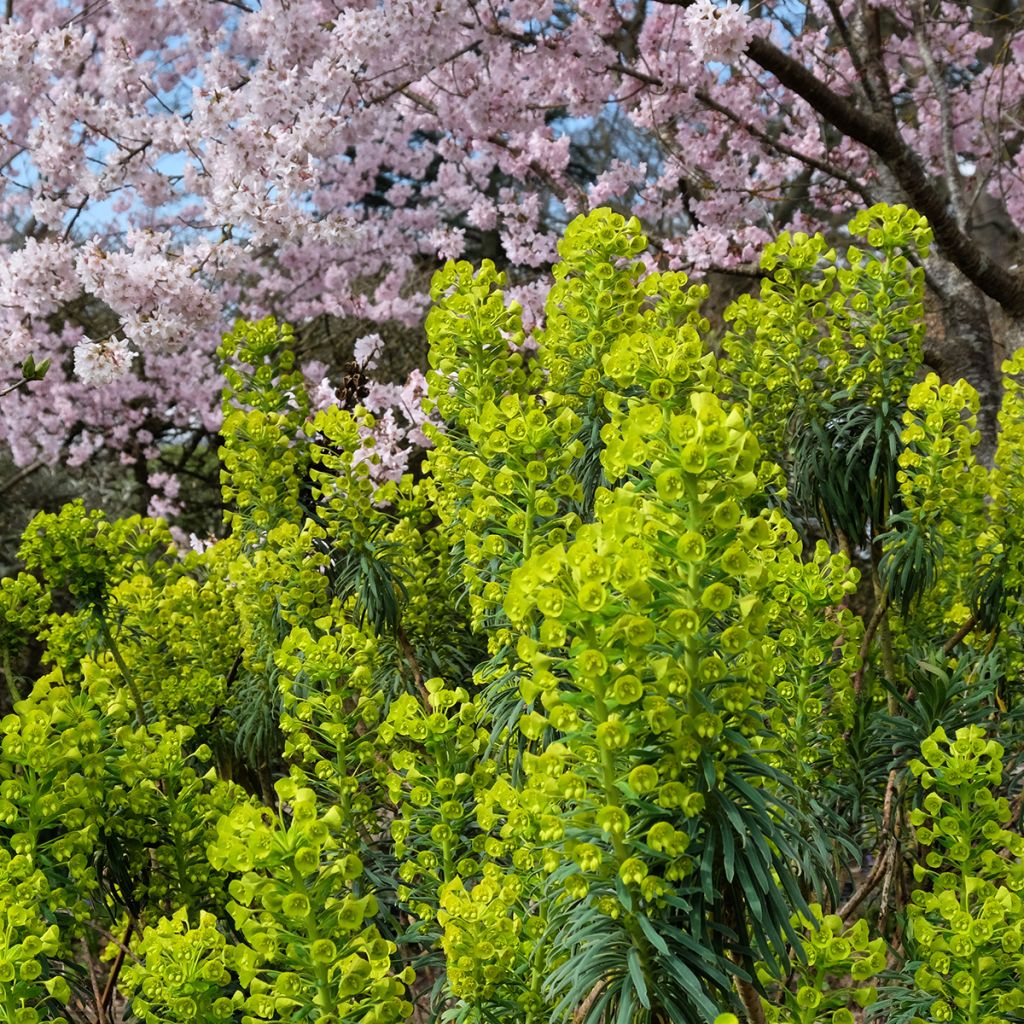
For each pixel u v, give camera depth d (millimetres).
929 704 2572
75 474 9531
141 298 4090
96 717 2201
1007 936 1664
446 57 4551
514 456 2113
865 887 2594
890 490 2779
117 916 2508
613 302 2520
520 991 1751
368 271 7609
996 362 5812
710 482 1331
